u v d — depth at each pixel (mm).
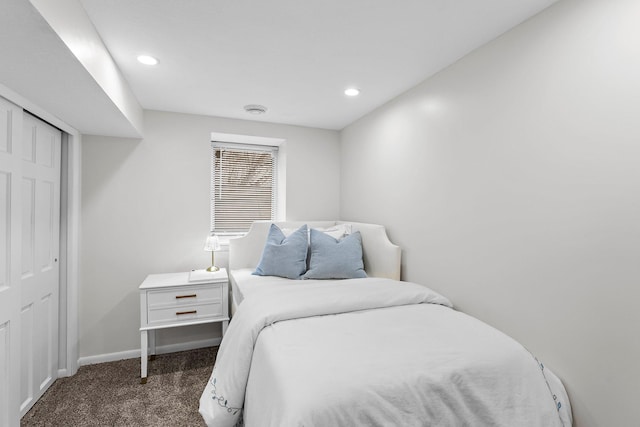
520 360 1340
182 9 1488
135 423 1950
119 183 2834
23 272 2020
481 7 1492
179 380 2457
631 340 1215
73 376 2504
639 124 1188
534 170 1559
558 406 1359
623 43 1229
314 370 1197
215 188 3521
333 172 3660
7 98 1696
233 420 1548
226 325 2707
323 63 2061
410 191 2473
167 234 2990
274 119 3270
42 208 2229
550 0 1447
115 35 1691
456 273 2035
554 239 1474
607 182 1281
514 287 1661
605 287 1289
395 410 1104
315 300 1843
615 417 1263
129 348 2854
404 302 1946
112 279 2811
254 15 1548
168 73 2174
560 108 1446
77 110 2080
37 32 1146
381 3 1464
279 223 3285
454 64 2047
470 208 1931
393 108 2682
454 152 2047
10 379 1751
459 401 1190
